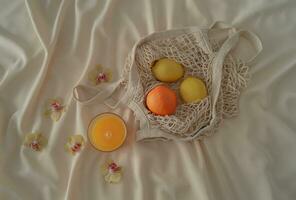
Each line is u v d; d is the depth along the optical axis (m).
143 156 0.64
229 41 0.68
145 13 0.74
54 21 0.73
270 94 0.68
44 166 0.65
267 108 0.67
